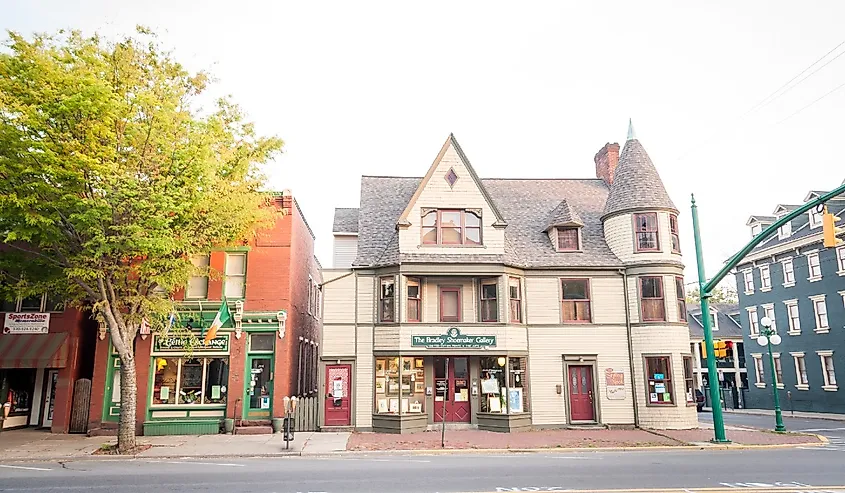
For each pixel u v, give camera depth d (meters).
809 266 35.62
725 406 42.28
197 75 18.44
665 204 24.45
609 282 24.33
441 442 18.66
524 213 26.83
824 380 34.00
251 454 16.27
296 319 24.08
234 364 21.39
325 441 18.94
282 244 22.44
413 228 23.25
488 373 23.31
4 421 21.55
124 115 15.43
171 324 20.12
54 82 14.73
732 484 11.30
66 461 15.48
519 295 23.73
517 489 10.78
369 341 22.81
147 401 20.95
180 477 12.36
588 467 13.67
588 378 23.69
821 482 11.53
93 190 15.84
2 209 15.01
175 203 15.84
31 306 21.89
